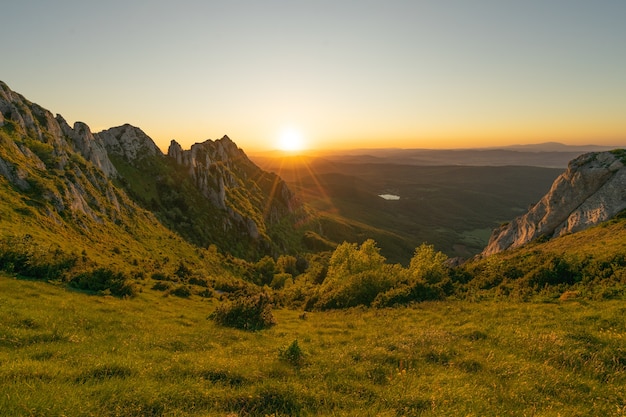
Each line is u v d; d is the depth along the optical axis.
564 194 75.38
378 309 31.80
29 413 7.41
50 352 13.12
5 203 62.34
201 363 12.88
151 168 196.12
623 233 44.44
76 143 137.00
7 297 23.48
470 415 8.61
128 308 29.55
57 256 39.56
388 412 8.94
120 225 103.50
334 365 13.48
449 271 39.31
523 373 12.03
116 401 8.71
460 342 16.48
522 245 77.81
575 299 24.17
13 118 99.31
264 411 9.27
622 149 72.50
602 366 12.39
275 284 120.62
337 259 59.50
